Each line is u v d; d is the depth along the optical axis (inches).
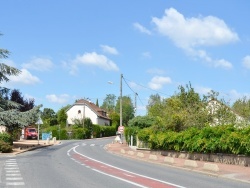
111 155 1370.6
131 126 2087.8
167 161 1038.4
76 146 1956.2
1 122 1510.8
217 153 1002.1
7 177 641.6
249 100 2130.9
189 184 603.2
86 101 4202.8
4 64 1534.2
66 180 608.1
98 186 541.3
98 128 3651.6
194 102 1491.1
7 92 1631.4
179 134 1224.2
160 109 1738.4
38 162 970.1
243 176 709.3
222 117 1439.5
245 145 881.5
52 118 4094.5
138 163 1038.4
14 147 1542.8
